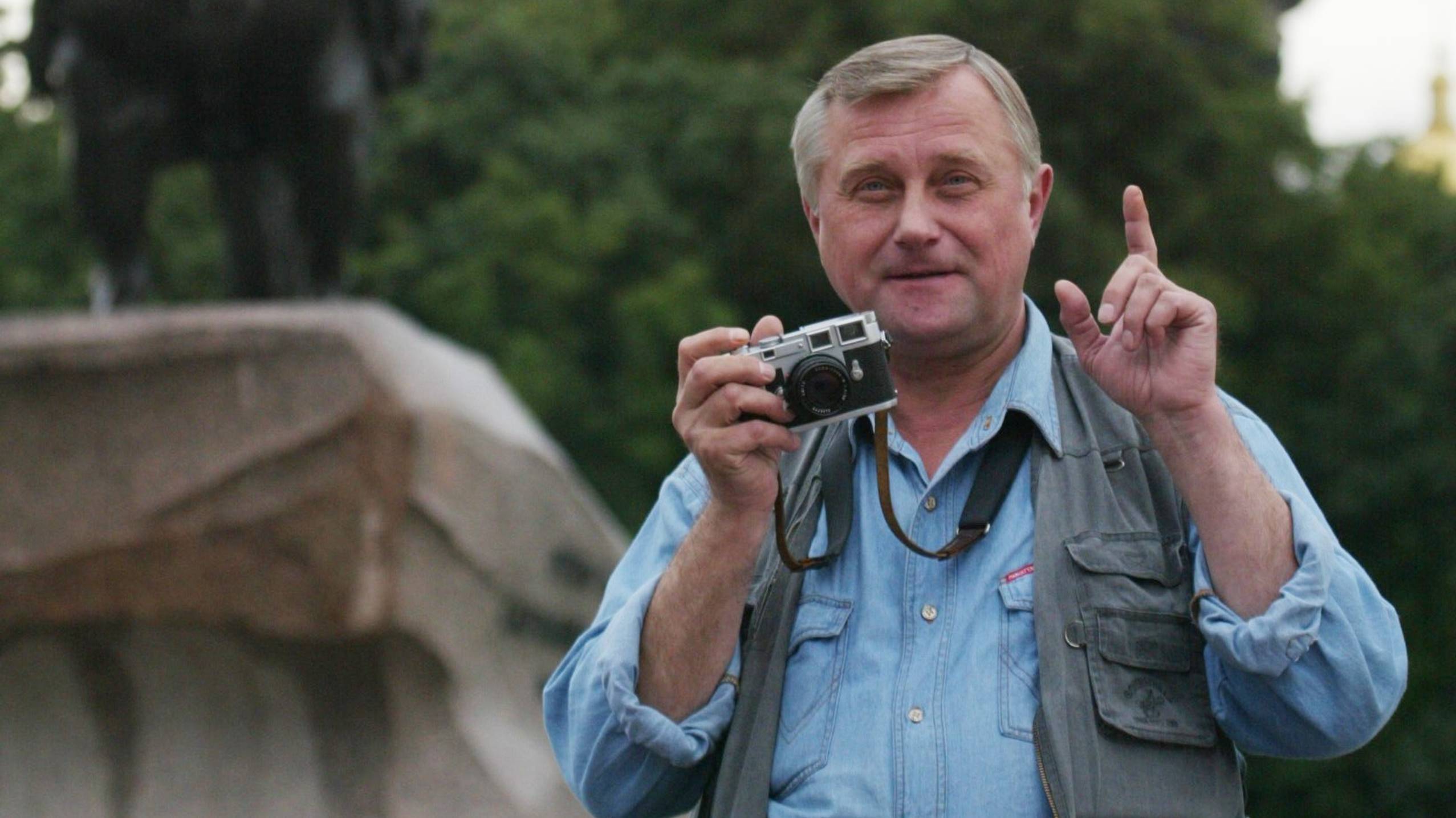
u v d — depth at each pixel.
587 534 8.37
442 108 23.03
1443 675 24.38
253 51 8.63
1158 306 2.61
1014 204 2.80
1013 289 2.81
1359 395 24.98
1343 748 2.60
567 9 26.14
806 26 25.38
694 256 23.14
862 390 2.65
